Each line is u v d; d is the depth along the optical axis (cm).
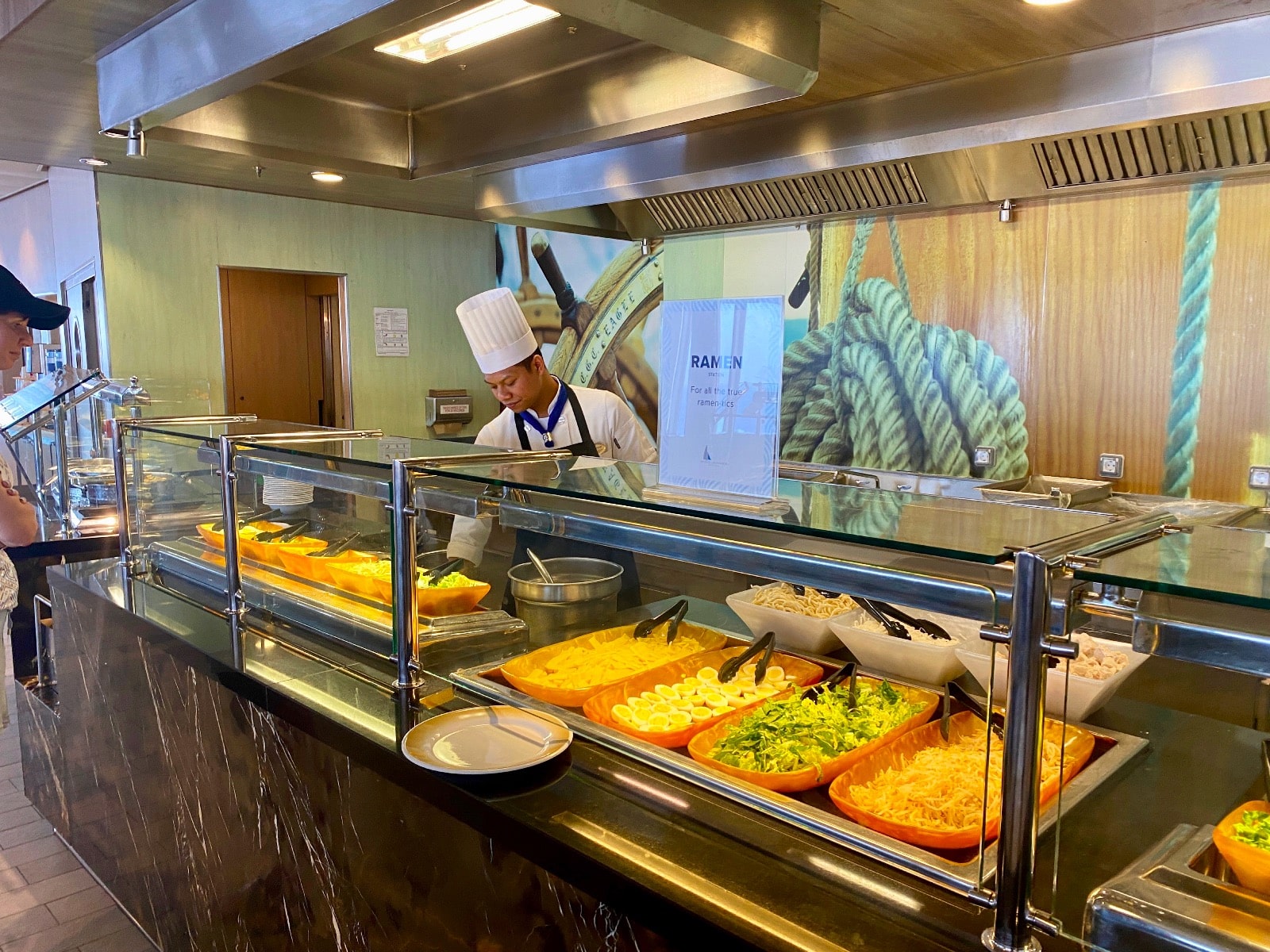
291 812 168
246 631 200
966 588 89
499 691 147
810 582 104
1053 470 331
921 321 361
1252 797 90
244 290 512
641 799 118
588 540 131
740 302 120
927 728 116
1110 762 100
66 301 545
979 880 89
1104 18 202
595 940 108
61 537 326
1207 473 295
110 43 216
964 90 248
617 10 155
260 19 174
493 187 355
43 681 306
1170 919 78
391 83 254
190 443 223
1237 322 283
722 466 124
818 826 104
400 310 540
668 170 310
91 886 263
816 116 278
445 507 153
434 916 134
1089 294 314
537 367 296
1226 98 208
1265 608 71
